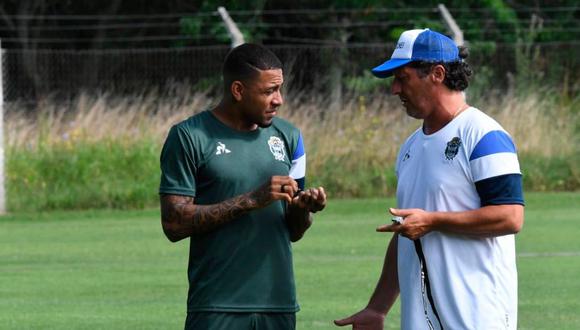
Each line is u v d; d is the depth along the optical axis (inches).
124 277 1133.7
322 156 1843.0
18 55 2945.4
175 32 2994.6
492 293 504.4
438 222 499.8
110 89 2866.6
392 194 1820.9
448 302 506.0
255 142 558.9
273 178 535.8
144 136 1886.1
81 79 2898.6
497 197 496.7
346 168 1840.6
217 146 553.0
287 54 2746.1
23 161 1792.6
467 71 513.3
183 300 1002.7
